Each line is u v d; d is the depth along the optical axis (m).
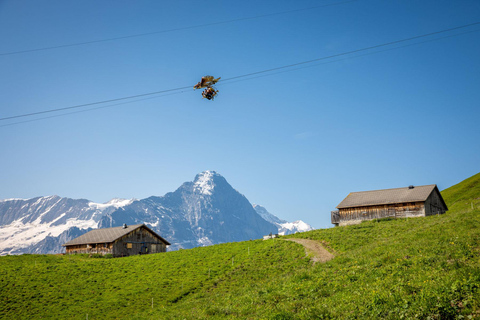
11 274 62.31
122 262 70.31
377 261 31.03
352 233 63.03
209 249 71.81
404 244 36.66
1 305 49.25
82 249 99.06
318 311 21.70
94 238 99.69
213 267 58.59
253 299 31.78
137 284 55.41
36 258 82.38
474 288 18.00
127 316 43.94
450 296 18.00
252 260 57.69
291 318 22.58
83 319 44.19
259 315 26.02
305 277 34.19
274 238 72.25
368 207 84.06
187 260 65.25
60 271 64.19
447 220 47.03
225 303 35.28
